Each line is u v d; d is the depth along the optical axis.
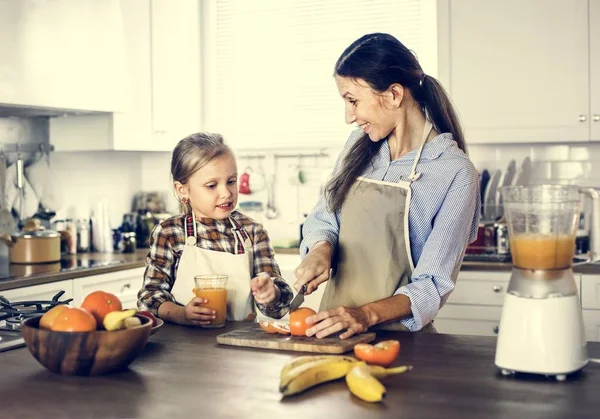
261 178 4.47
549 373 1.44
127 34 3.87
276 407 1.32
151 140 4.04
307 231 2.25
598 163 3.91
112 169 4.41
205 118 4.59
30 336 1.52
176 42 4.23
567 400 1.33
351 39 4.34
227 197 2.38
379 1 4.27
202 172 2.36
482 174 3.96
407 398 1.36
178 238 2.38
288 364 1.45
